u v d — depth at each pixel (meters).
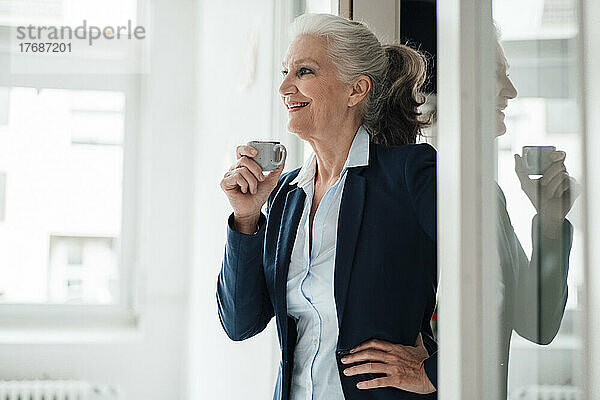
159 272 4.21
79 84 4.20
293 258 1.43
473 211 0.90
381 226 1.35
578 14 0.82
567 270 0.85
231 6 3.26
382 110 1.51
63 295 4.18
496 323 0.91
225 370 3.09
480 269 0.90
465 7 0.91
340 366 1.34
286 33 2.42
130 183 4.25
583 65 0.81
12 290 4.11
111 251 4.23
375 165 1.41
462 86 0.91
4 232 4.09
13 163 4.11
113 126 4.24
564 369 0.86
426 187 1.33
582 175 0.82
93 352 4.06
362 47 1.43
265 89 2.57
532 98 0.91
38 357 3.99
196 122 4.15
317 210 1.42
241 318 1.54
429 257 1.37
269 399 2.39
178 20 4.27
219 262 3.17
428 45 2.06
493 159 0.91
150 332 4.16
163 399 4.16
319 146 1.45
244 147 1.49
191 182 4.25
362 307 1.34
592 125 0.80
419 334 1.39
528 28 0.90
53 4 4.16
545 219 0.90
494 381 0.91
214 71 3.60
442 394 0.95
